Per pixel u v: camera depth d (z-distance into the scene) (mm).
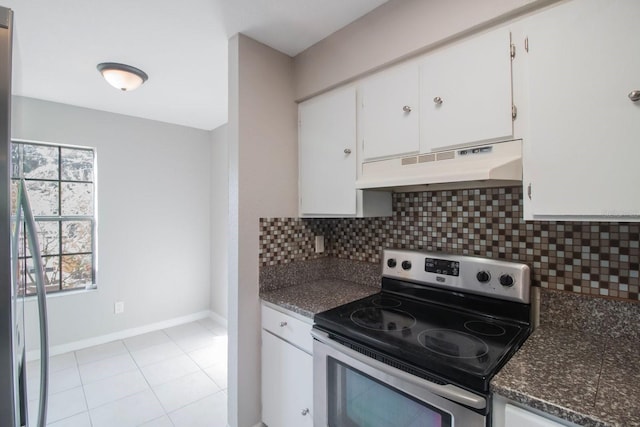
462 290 1479
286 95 1987
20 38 1765
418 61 1437
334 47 1762
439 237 1680
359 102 1681
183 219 3590
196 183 3689
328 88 1826
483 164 1199
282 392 1678
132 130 3219
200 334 3305
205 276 3766
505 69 1167
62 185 2926
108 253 3098
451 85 1312
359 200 1668
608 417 714
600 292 1204
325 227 2201
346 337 1277
